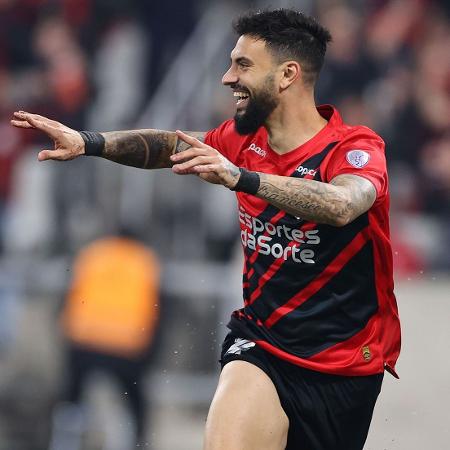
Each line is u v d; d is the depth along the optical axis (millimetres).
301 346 15344
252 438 14812
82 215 33375
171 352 30266
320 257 15000
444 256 34531
